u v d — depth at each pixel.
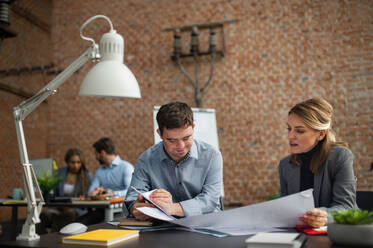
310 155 1.72
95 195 3.03
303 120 1.59
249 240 0.88
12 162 5.29
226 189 5.09
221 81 5.27
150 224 1.30
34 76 5.73
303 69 5.00
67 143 5.81
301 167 1.75
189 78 5.33
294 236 0.93
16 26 5.38
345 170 1.56
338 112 4.81
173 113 1.44
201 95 5.31
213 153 1.71
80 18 5.96
